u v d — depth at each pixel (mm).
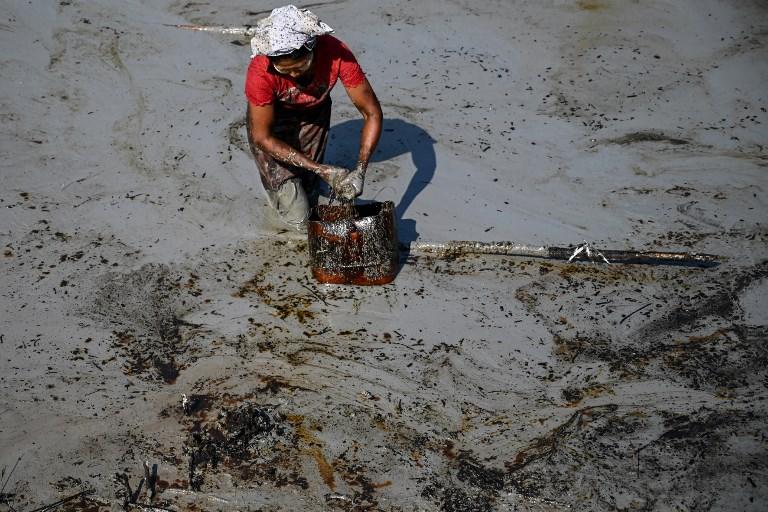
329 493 3754
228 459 3916
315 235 4844
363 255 4840
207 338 4602
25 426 4055
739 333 4609
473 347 4539
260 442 3992
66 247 5254
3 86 6742
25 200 5633
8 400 4191
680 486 3760
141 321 4715
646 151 6262
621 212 5625
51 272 5039
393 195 5754
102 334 4621
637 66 7262
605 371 4395
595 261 5105
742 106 6781
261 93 4512
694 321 4703
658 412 4141
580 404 4203
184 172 5961
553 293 4922
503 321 4715
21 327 4641
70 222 5469
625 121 6613
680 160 6160
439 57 7359
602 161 6156
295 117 4969
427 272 5074
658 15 7906
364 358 4469
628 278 5035
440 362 4441
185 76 6980
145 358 4473
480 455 3938
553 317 4746
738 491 3727
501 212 5613
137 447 3967
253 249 5266
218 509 3682
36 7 7633
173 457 3922
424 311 4781
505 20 7891
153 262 5141
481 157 6176
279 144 4691
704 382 4312
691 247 5277
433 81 7055
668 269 5094
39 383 4297
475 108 6742
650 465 3865
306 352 4512
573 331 4648
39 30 7391
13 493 3740
